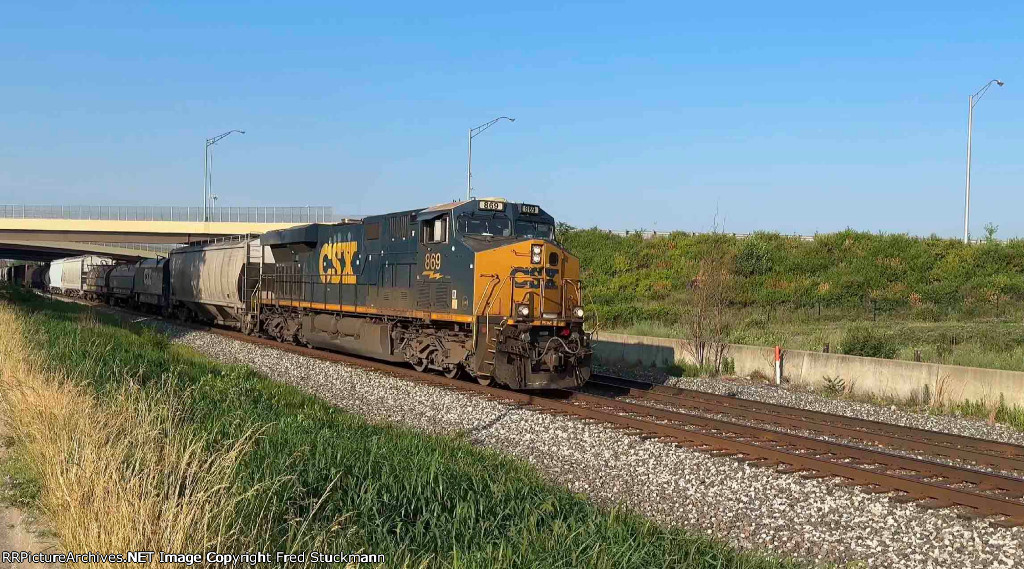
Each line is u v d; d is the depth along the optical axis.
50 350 15.30
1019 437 13.62
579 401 15.73
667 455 10.69
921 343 24.47
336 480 7.45
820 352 20.77
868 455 10.88
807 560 7.23
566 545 6.37
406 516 7.34
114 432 7.72
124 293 48.34
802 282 37.59
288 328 25.64
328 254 22.86
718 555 6.71
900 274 37.34
